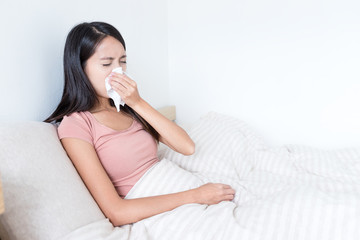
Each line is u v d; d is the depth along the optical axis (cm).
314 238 74
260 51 169
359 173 116
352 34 146
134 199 89
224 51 180
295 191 87
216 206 93
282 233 76
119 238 77
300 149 141
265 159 135
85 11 125
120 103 104
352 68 150
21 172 70
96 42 94
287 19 159
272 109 174
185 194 95
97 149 96
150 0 172
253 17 167
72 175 82
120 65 103
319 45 154
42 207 69
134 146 104
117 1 145
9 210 65
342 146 160
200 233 79
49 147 82
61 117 98
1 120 96
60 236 68
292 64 163
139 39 166
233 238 77
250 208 89
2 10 92
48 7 108
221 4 174
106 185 87
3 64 94
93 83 99
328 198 82
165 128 109
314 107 162
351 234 73
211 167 124
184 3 185
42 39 106
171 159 127
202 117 165
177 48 194
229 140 141
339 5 146
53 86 113
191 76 194
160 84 192
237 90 181
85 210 77
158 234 83
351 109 154
